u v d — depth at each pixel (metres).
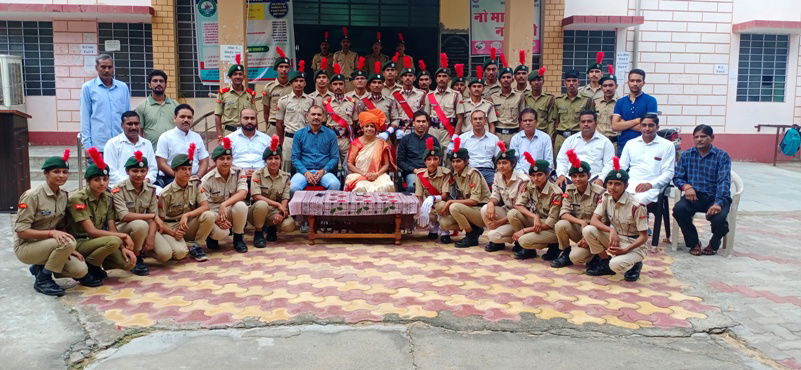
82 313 4.41
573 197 5.64
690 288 5.12
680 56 12.30
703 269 5.72
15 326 4.17
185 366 3.62
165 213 5.73
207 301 4.64
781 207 8.97
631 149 6.62
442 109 7.69
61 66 10.96
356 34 11.72
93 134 6.86
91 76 11.02
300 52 11.65
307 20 11.55
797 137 12.44
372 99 7.61
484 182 6.29
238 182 6.25
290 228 6.48
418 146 7.23
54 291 4.74
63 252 4.68
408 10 11.75
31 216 4.71
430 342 3.98
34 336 4.02
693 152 6.30
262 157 6.46
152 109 7.00
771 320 4.45
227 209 6.02
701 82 12.47
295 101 7.47
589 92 8.34
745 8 12.39
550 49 11.55
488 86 8.27
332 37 11.66
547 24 11.49
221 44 8.59
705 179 6.19
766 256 6.25
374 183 6.84
